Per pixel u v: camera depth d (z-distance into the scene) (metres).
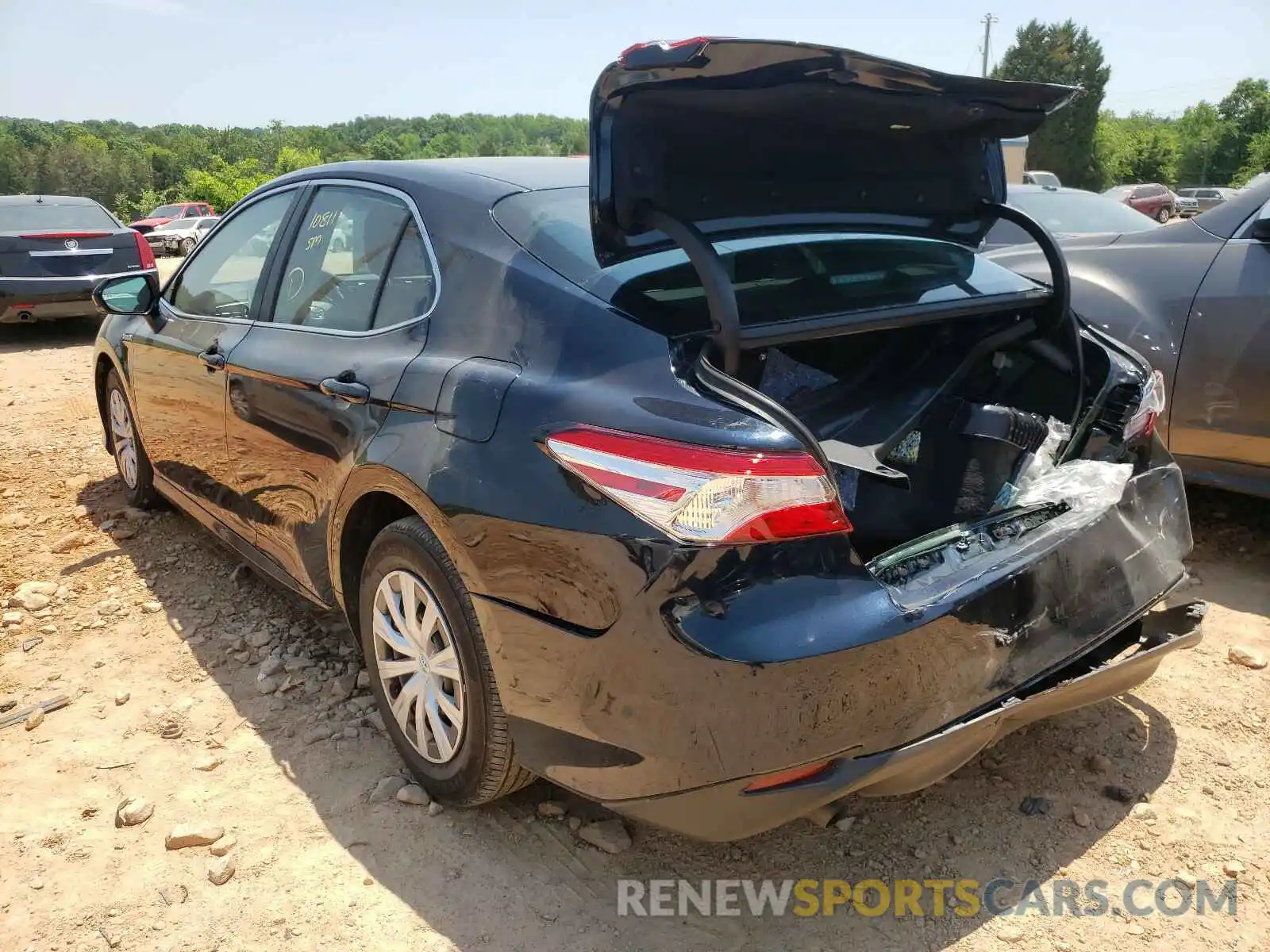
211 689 3.14
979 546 2.21
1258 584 3.78
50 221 9.96
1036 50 63.78
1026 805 2.55
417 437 2.32
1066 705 2.27
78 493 4.96
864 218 2.68
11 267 9.45
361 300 2.78
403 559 2.43
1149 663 2.42
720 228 2.38
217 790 2.64
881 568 2.03
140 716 2.99
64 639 3.47
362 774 2.70
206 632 3.51
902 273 2.57
